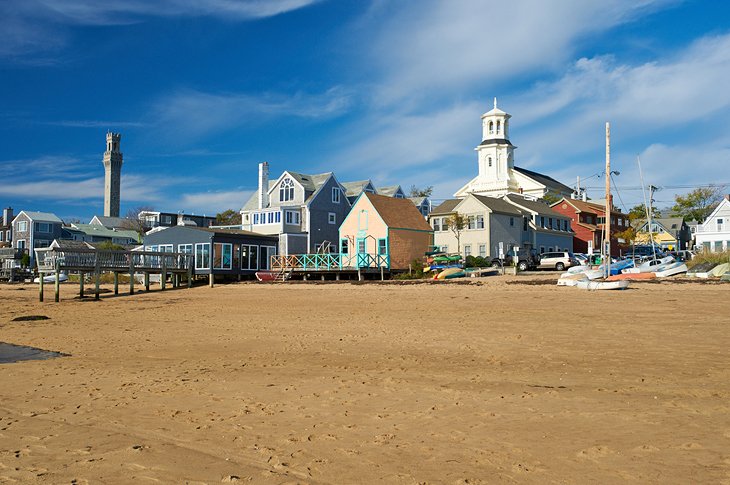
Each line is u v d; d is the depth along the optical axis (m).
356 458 7.04
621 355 12.98
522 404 9.12
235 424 8.60
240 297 34.41
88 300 37.09
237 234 52.12
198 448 7.58
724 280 32.53
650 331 16.30
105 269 39.06
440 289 33.56
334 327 19.73
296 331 19.05
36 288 52.91
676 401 8.90
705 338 14.87
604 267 37.06
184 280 49.94
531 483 6.08
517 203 66.88
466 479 6.24
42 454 7.49
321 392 10.41
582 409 8.69
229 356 14.62
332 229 60.47
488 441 7.45
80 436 8.21
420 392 10.16
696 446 6.90
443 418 8.55
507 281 36.28
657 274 37.38
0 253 86.06
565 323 18.55
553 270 48.78
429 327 18.88
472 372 11.73
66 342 18.00
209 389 10.88
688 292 26.77
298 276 48.72
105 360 14.48
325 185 59.94
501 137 95.06
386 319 21.50
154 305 31.48
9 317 26.55
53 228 89.62
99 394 10.74
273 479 6.47
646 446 6.97
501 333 16.95
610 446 7.03
